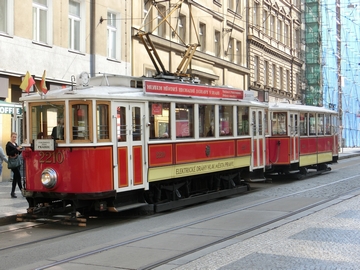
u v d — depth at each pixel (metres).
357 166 27.58
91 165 10.37
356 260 6.96
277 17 44.38
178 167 12.68
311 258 7.09
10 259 7.66
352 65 59.09
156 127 12.02
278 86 44.66
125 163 11.06
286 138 19.58
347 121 57.12
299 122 20.59
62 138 10.61
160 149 12.07
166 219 11.26
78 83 11.24
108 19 22.27
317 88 51.19
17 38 17.45
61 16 19.47
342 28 57.56
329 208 11.92
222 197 15.26
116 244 8.47
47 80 18.69
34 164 10.94
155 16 25.66
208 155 13.88
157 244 8.43
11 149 13.80
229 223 10.28
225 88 14.88
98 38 21.30
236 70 35.94
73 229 10.23
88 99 10.41
